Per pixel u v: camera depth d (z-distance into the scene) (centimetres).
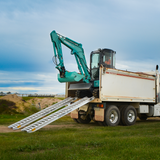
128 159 450
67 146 573
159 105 1380
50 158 441
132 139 627
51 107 1106
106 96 1052
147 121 1425
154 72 1383
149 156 466
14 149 525
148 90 1298
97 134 736
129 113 1166
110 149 525
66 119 1470
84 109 1135
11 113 1547
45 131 851
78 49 1161
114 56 1220
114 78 1096
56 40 1088
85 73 1164
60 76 1108
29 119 995
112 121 1093
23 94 2561
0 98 1712
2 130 895
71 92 1292
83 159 446
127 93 1156
